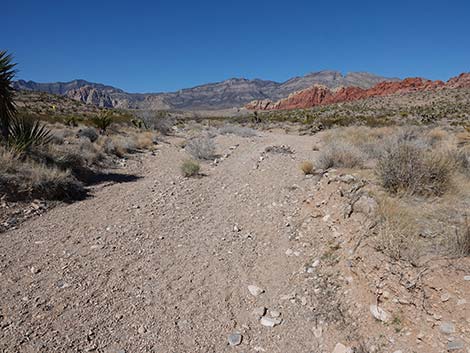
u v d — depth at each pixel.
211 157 13.38
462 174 5.79
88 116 35.25
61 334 3.28
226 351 3.16
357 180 5.93
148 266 4.65
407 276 3.29
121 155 12.78
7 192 6.60
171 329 3.44
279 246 5.16
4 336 3.19
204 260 4.84
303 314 3.58
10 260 4.64
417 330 2.87
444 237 3.68
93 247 5.12
